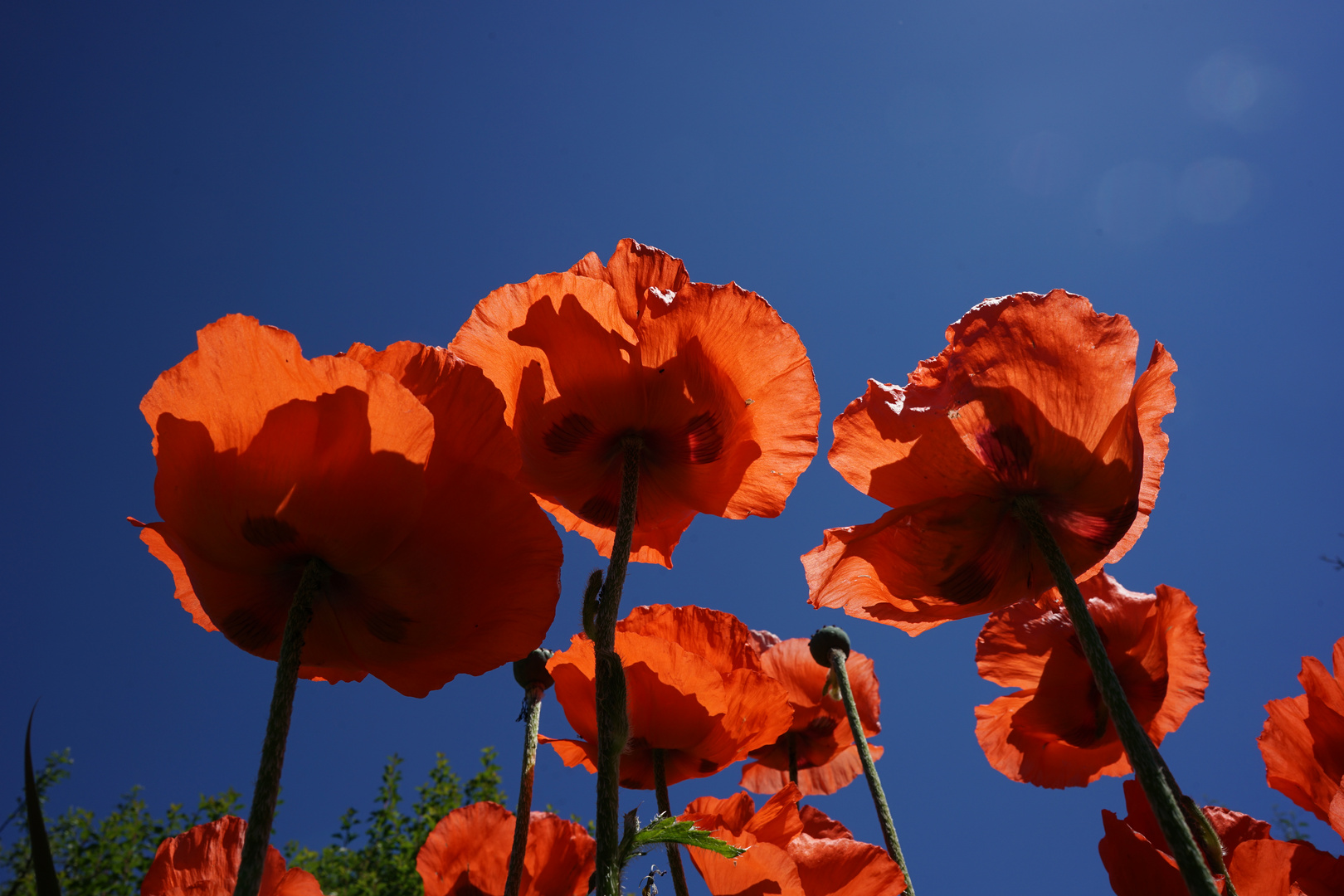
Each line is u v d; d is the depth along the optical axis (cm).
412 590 41
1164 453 49
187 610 46
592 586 44
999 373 47
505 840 60
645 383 48
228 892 47
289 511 40
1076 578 50
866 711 71
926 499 48
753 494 50
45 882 33
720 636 59
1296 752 56
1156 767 39
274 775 36
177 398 40
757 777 73
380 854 228
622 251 51
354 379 40
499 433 41
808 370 49
